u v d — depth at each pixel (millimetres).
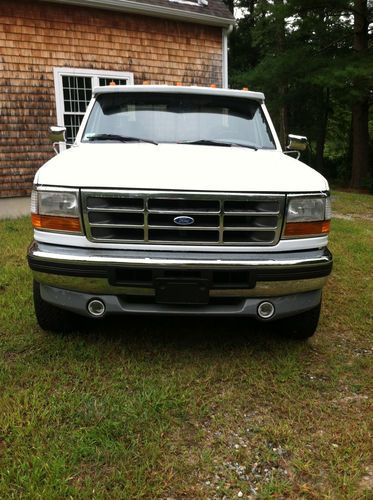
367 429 2637
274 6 16875
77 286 2996
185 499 2111
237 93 4426
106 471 2248
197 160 3277
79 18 9617
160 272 2910
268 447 2480
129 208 2918
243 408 2812
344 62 15273
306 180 3129
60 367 3170
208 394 2930
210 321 4039
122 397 2830
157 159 3248
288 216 3018
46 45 9328
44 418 2605
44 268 3010
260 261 2957
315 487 2209
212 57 11570
